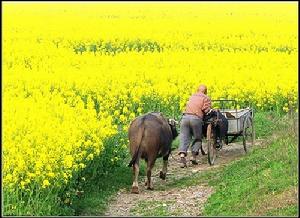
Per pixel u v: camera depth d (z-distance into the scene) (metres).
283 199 11.80
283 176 13.17
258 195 12.52
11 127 13.55
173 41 42.41
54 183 12.64
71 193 13.31
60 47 38.66
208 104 16.73
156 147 14.65
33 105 16.41
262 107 23.47
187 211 13.13
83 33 45.75
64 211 12.68
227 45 41.78
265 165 14.52
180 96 22.58
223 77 25.19
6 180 12.20
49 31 47.22
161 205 13.66
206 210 12.91
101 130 15.31
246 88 23.58
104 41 41.97
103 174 15.54
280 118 21.30
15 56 33.56
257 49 40.50
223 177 15.23
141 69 27.44
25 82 24.70
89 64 30.67
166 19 60.34
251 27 51.69
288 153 14.52
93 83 24.05
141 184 15.55
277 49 40.34
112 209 13.56
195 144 16.97
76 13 69.19
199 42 42.66
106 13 69.75
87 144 14.33
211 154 17.45
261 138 19.89
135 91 22.50
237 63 30.31
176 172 16.78
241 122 17.86
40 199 12.34
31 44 38.94
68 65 30.94
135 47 40.16
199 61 30.52
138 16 65.44
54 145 13.33
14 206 12.05
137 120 14.72
